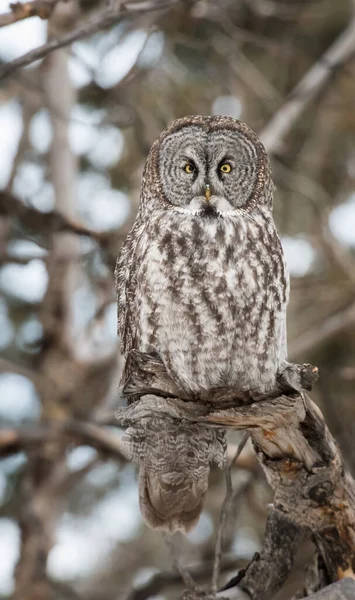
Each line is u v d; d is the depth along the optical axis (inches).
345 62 969.5
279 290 514.6
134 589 735.1
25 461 930.1
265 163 567.2
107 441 808.3
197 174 547.5
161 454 507.2
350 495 483.8
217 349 506.0
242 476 920.3
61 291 930.1
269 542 502.6
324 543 498.3
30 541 890.7
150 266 508.1
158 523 531.8
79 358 937.5
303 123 1069.8
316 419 452.4
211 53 1019.9
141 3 564.1
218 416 456.4
